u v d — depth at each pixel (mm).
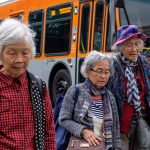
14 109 2881
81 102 4004
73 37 11203
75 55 11062
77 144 3947
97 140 3924
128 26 4531
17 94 2908
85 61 4086
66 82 11484
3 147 2850
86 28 10750
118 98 4398
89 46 10547
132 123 4461
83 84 4090
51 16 12258
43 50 12539
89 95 4023
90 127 3986
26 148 2900
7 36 2820
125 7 9938
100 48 10164
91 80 4074
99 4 10336
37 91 3016
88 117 4000
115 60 4480
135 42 4480
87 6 10750
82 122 3988
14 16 14234
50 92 12172
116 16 9859
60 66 11875
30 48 2904
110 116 4055
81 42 10891
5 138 2859
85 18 10812
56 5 12031
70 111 4023
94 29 10453
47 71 12289
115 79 4402
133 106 4438
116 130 4152
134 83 4438
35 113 2973
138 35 4457
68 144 4070
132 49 4461
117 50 4570
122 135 4457
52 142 3137
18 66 2875
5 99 2871
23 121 2908
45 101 3090
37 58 12812
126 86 4434
